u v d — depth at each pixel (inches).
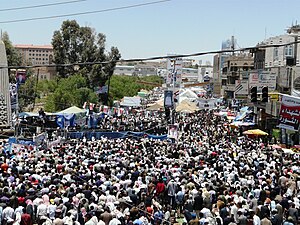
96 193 713.0
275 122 1951.3
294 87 1872.5
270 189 794.8
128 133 1704.0
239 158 1088.2
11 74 3213.6
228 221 642.8
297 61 2544.3
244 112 2304.4
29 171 834.2
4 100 1573.6
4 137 1555.1
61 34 3651.6
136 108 3181.6
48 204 656.4
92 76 3563.0
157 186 828.6
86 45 3607.3
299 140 1600.6
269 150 1295.5
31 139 1445.6
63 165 884.0
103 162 960.9
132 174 843.4
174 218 703.1
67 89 2827.3
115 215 621.9
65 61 3646.7
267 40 2898.6
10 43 3531.0
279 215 683.4
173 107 2028.8
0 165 891.4
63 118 1851.6
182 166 969.5
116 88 3784.5
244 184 836.6
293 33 2871.6
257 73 1926.7
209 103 2335.1
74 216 614.9
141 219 618.5
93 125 2006.6
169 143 1392.7
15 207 655.1
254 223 651.5
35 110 3316.9
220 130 2003.0
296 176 900.6
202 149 1275.8
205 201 752.3
